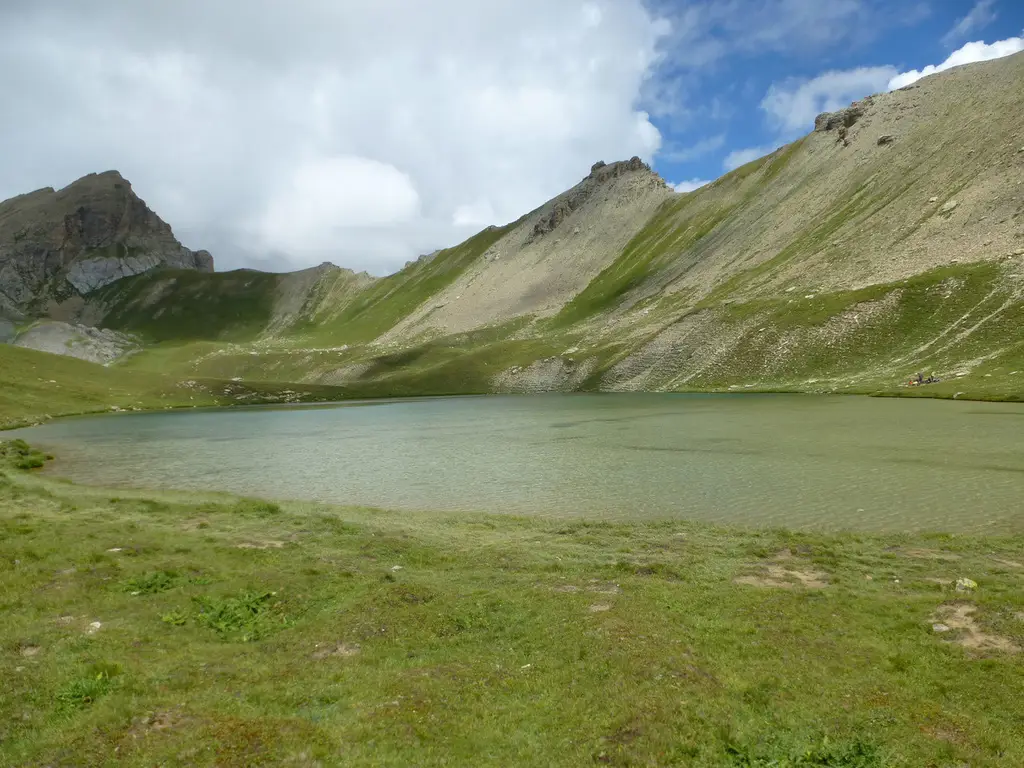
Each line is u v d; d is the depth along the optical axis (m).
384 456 62.41
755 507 34.38
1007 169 167.88
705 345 172.75
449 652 15.60
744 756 10.74
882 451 49.81
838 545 25.92
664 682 13.23
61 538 25.92
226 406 175.88
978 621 16.20
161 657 14.84
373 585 20.53
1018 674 13.35
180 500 40.09
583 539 28.03
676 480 42.97
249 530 30.38
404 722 11.80
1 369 151.50
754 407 99.56
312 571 22.09
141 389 176.38
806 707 12.29
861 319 144.75
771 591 19.70
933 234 166.12
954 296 134.50
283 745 10.72
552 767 10.45
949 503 32.72
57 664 13.93
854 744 10.86
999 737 11.05
